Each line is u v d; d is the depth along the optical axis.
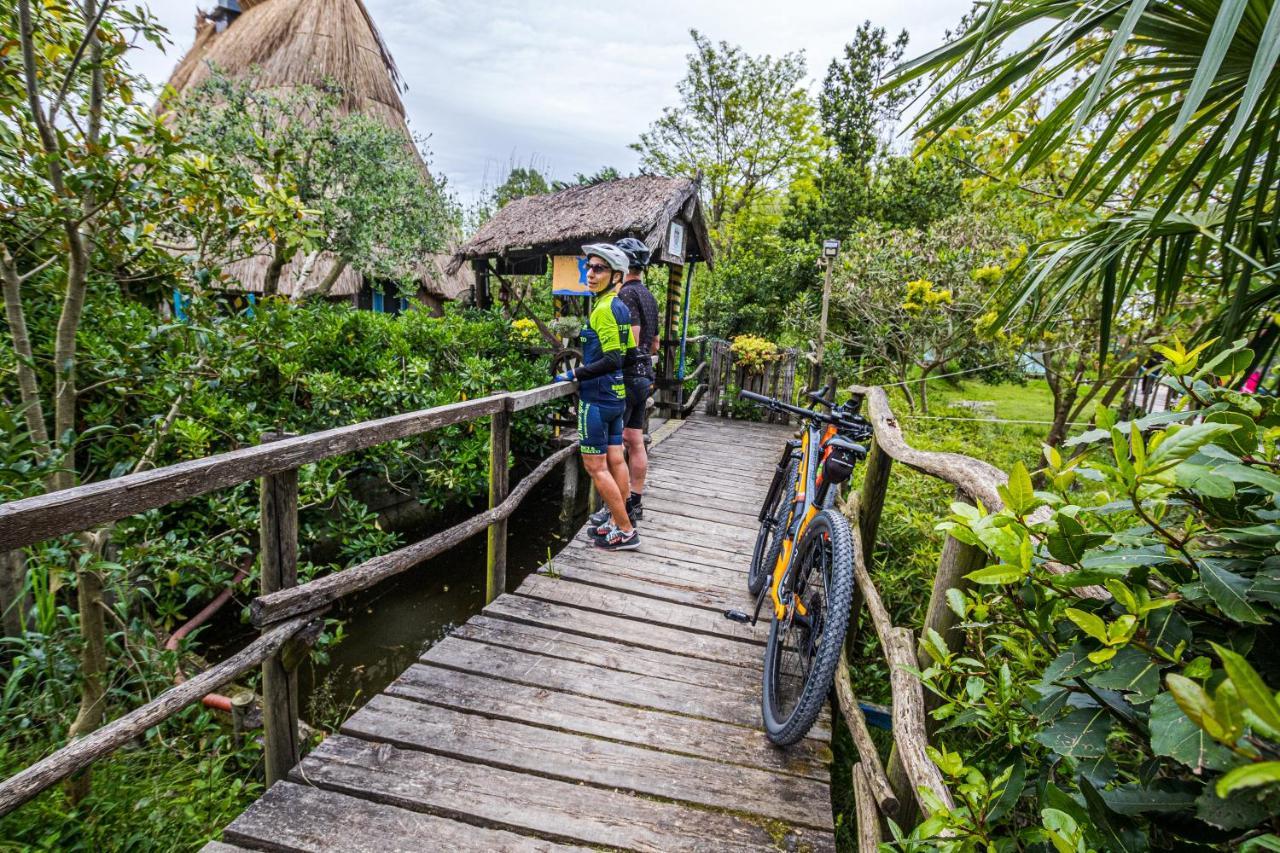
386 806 2.05
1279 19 1.06
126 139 2.48
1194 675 0.80
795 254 16.38
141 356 2.90
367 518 4.36
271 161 3.17
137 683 2.88
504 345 7.66
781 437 8.82
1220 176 1.86
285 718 2.19
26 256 3.16
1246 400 1.02
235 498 3.40
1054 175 4.95
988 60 1.85
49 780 1.44
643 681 2.83
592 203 8.45
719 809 2.13
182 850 2.19
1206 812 0.73
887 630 2.17
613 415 3.88
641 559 4.18
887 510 4.18
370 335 6.11
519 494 3.75
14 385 3.09
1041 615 1.13
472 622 3.25
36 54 2.45
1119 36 1.23
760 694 2.80
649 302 4.46
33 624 2.86
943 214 16.12
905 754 1.60
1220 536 0.96
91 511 1.46
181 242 3.44
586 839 1.97
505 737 2.40
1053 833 0.88
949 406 9.21
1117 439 0.91
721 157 24.41
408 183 8.98
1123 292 2.61
